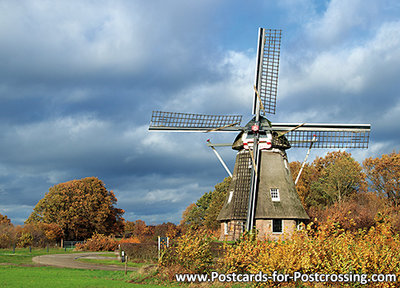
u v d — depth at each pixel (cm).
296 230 2175
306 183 7688
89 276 2453
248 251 2247
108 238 5597
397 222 3609
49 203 7538
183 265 2369
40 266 2975
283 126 3828
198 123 4012
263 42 3997
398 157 6975
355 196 6869
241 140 3850
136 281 2302
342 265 2011
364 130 3844
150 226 5728
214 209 7538
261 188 3722
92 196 7644
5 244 5494
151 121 3953
